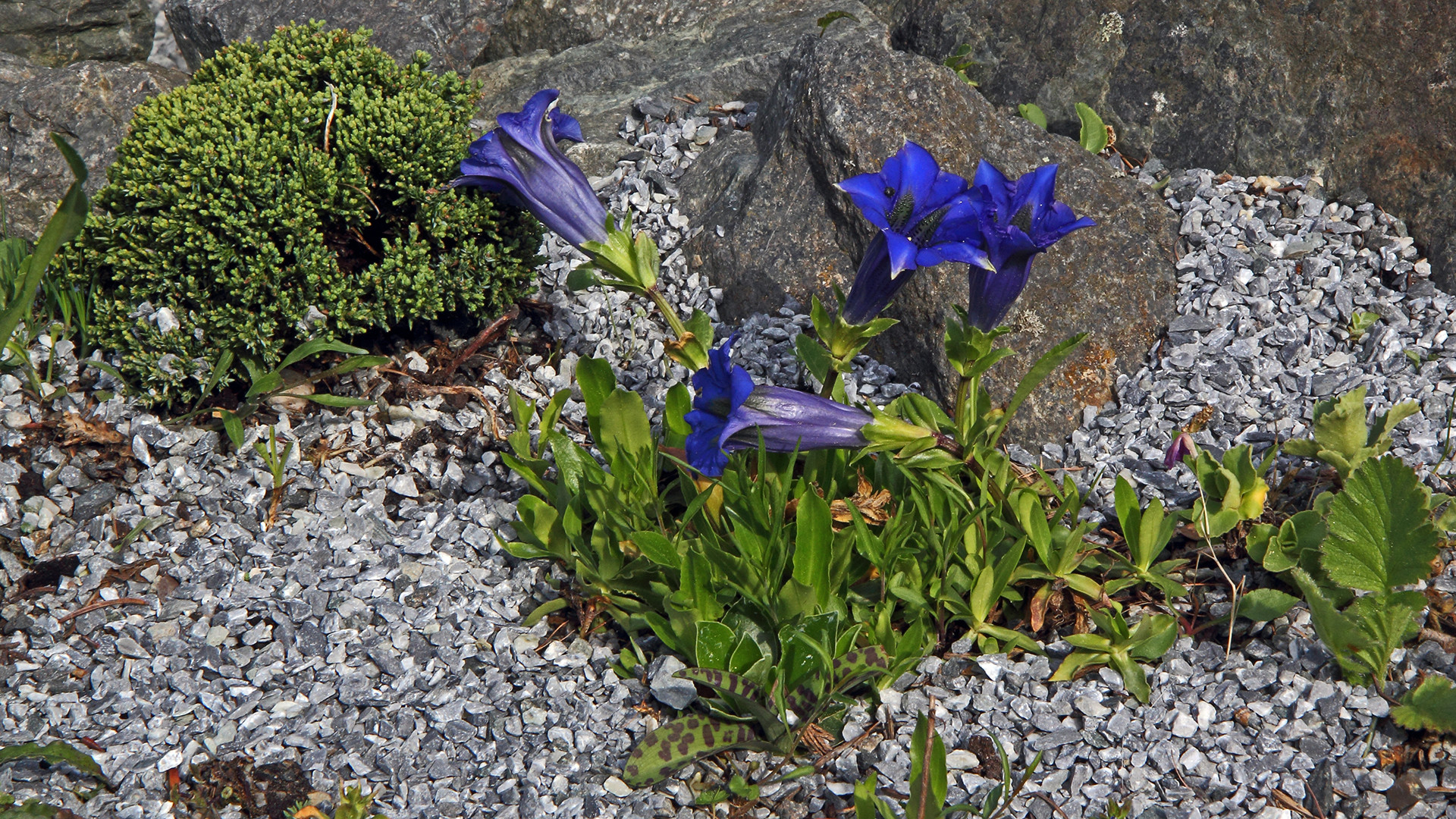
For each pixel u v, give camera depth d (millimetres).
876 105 1275
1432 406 1187
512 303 1253
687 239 1315
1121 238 1261
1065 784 1091
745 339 1266
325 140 1211
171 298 1203
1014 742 1101
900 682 1115
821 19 1376
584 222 1123
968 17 1367
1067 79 1343
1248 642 1126
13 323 1074
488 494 1201
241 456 1204
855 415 1082
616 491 1130
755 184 1300
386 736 1111
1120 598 1142
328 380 1235
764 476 1110
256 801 1094
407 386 1231
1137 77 1331
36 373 1226
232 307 1202
